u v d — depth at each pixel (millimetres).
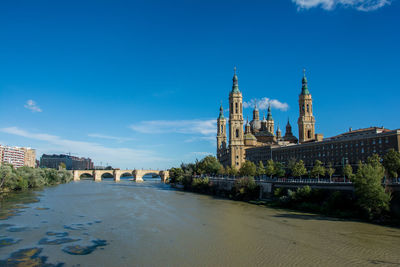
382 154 132875
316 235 58750
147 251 50094
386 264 43250
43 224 70125
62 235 60312
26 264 44250
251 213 85875
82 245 53594
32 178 162750
